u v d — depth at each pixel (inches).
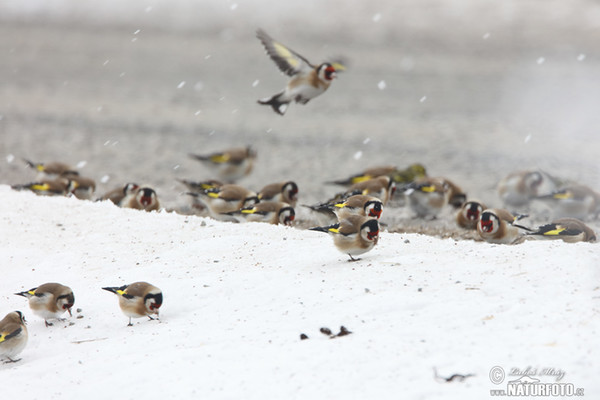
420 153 1167.0
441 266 470.9
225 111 1477.6
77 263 543.5
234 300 453.4
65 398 352.5
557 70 1796.3
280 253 532.4
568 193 775.1
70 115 1408.7
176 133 1291.8
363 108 1513.3
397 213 834.8
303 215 792.3
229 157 919.7
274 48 548.4
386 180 741.3
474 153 1163.3
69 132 1277.1
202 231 592.1
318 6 2315.5
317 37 2087.8
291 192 752.3
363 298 425.7
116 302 477.7
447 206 871.1
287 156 1141.1
